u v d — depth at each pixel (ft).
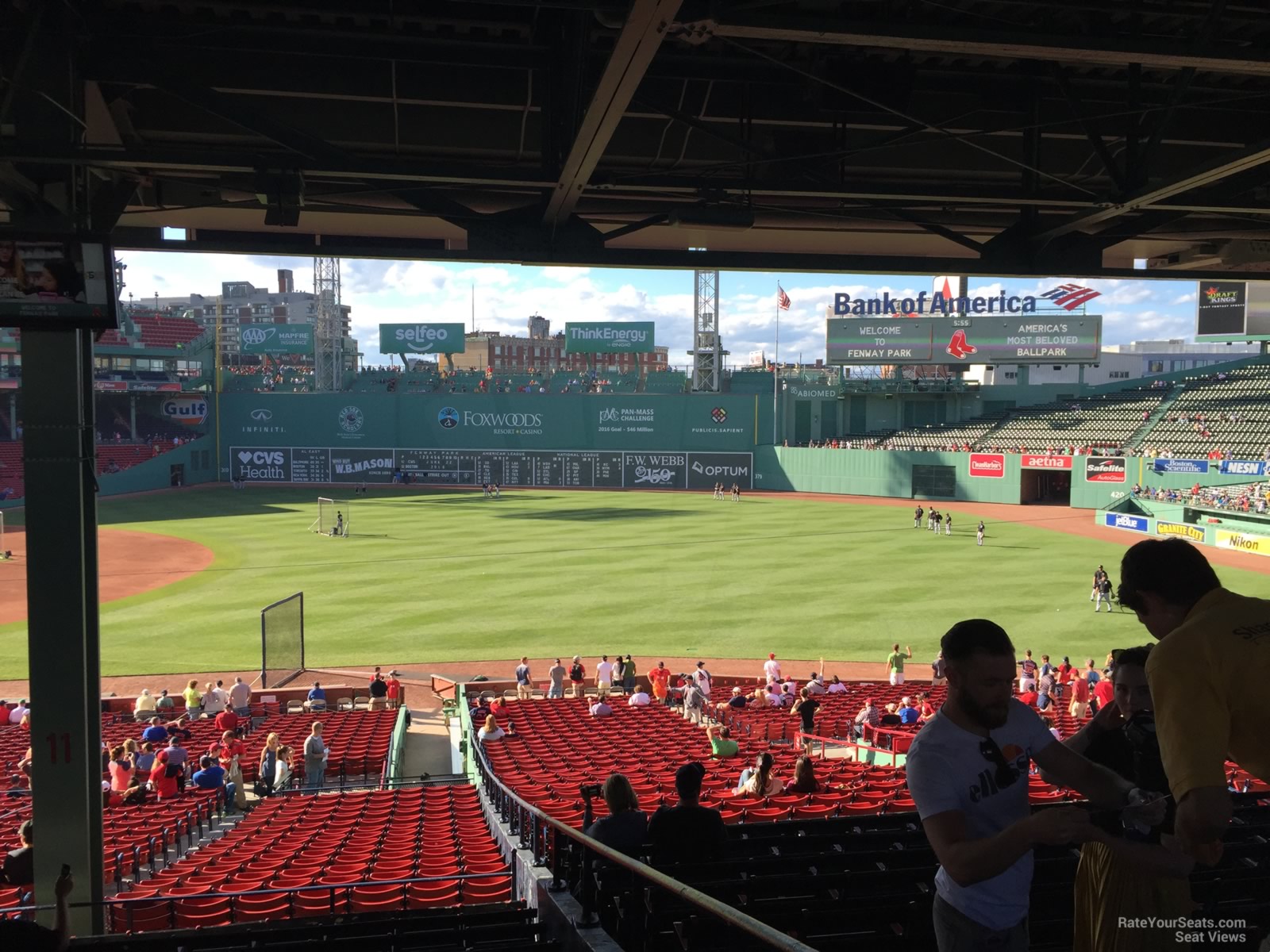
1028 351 285.23
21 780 66.28
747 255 44.47
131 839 49.01
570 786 50.44
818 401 320.50
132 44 32.58
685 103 37.99
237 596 147.02
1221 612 8.99
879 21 25.11
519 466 322.55
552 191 37.24
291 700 99.30
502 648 117.19
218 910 32.48
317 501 276.41
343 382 362.53
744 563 169.89
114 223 38.42
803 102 38.17
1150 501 218.59
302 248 41.75
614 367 590.96
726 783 52.21
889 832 23.54
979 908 11.41
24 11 31.37
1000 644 10.88
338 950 23.06
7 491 263.70
